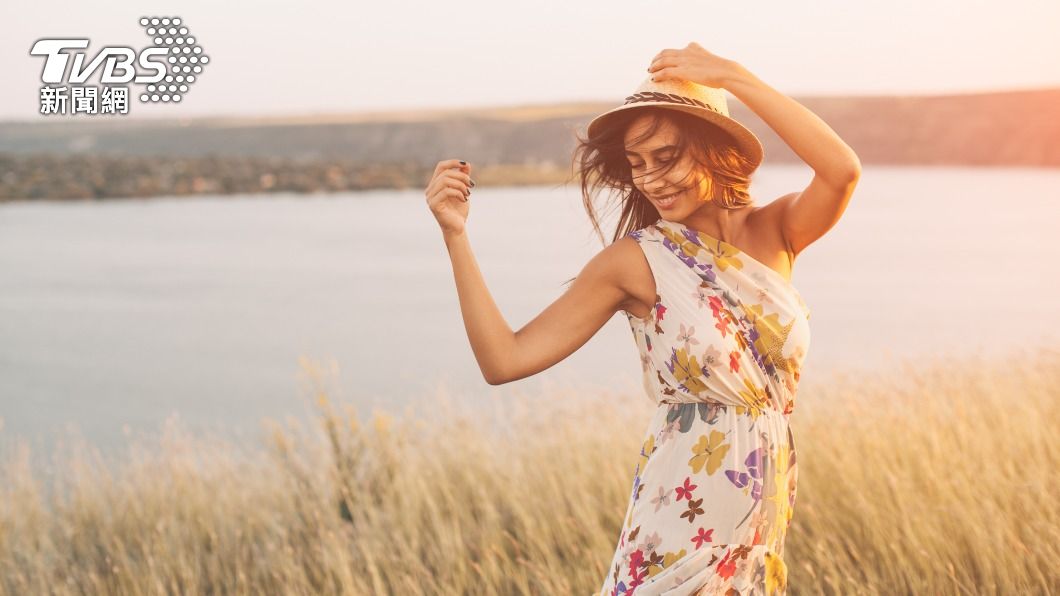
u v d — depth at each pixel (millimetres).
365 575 4227
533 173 133375
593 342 14766
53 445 9266
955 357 8664
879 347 13375
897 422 4863
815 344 14141
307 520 4938
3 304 24109
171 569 4484
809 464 4492
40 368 14922
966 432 4695
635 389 8508
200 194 104500
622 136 2273
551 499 4645
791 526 4051
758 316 2178
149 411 11250
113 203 90188
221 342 17578
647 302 2238
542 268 29312
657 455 2238
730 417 2180
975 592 3436
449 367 14000
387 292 25719
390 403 9258
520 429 5930
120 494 5484
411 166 132875
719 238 2279
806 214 2193
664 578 2176
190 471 5543
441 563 4242
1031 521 3738
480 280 2213
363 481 5168
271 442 5883
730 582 2193
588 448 5340
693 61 2115
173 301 24438
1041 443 4598
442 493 5004
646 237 2234
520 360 2203
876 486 4090
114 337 18469
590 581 3887
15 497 5320
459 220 2189
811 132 2088
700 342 2150
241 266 33938
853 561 3848
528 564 3965
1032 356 7762
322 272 31375
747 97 2090
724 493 2160
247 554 4672
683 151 2150
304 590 4133
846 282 24516
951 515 3783
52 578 4398
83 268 34000
